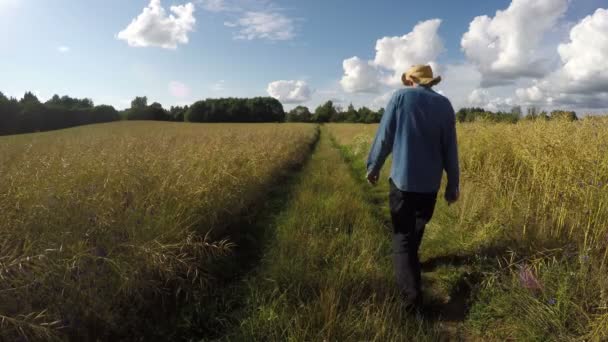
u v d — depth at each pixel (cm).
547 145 425
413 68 324
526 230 383
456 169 302
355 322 256
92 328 255
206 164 614
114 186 402
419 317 273
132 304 273
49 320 232
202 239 387
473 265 347
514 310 269
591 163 362
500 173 541
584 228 343
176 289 321
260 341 245
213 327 273
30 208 290
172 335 262
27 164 409
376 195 734
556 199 383
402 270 294
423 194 296
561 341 231
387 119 300
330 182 779
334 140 3111
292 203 597
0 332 212
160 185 429
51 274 241
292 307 279
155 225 340
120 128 4869
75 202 317
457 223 444
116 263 262
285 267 334
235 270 366
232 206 504
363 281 313
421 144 290
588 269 285
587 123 455
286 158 1148
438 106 294
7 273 228
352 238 418
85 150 632
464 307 303
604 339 223
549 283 277
